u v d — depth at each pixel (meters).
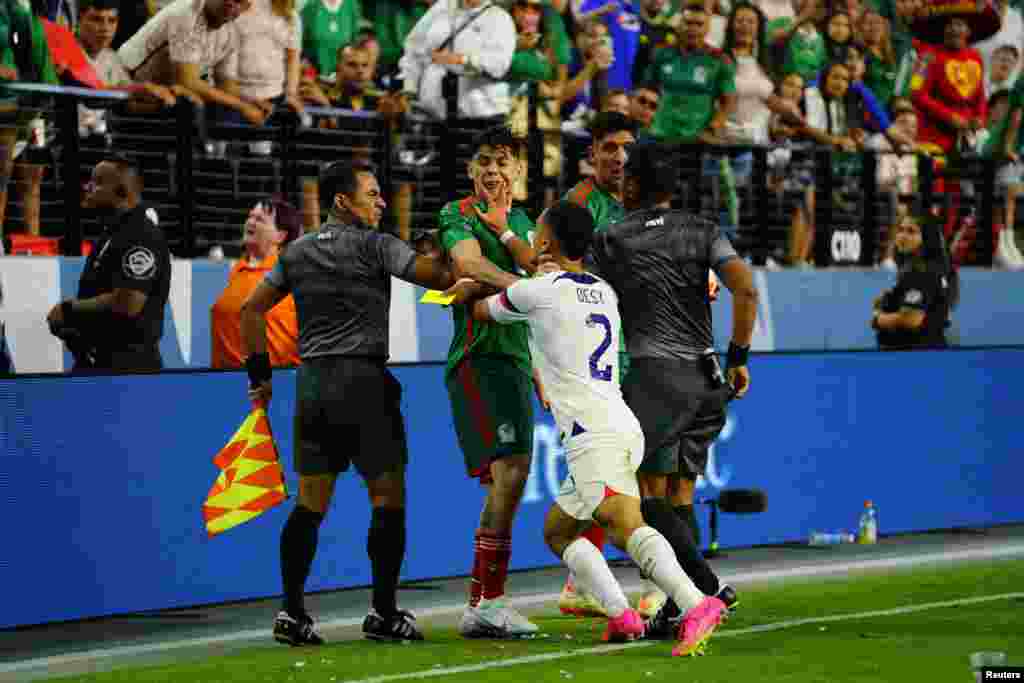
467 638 23.72
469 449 23.95
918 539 37.34
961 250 47.62
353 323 22.78
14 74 31.28
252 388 23.55
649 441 23.08
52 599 25.86
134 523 26.91
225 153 35.22
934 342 41.75
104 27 34.09
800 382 36.50
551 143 38.47
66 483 26.05
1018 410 40.56
